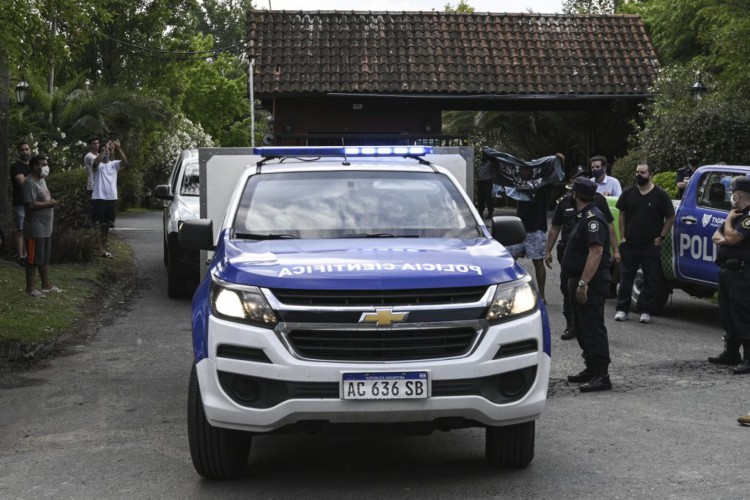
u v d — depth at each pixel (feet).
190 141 146.92
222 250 20.54
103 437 23.71
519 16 93.97
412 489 18.94
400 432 18.13
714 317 41.88
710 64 81.00
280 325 17.75
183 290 47.91
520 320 18.42
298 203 22.49
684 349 34.40
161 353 34.53
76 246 56.08
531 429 19.56
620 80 88.02
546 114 117.39
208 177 28.94
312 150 25.50
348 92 83.61
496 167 44.32
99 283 50.29
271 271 18.38
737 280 30.60
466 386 17.87
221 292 18.51
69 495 18.97
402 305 17.84
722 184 39.19
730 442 21.80
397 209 22.40
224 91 209.87
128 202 124.67
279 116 85.46
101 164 60.13
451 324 17.88
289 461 21.31
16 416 26.11
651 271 40.04
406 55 87.86
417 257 19.15
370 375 17.56
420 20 92.02
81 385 29.71
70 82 110.73
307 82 83.66
